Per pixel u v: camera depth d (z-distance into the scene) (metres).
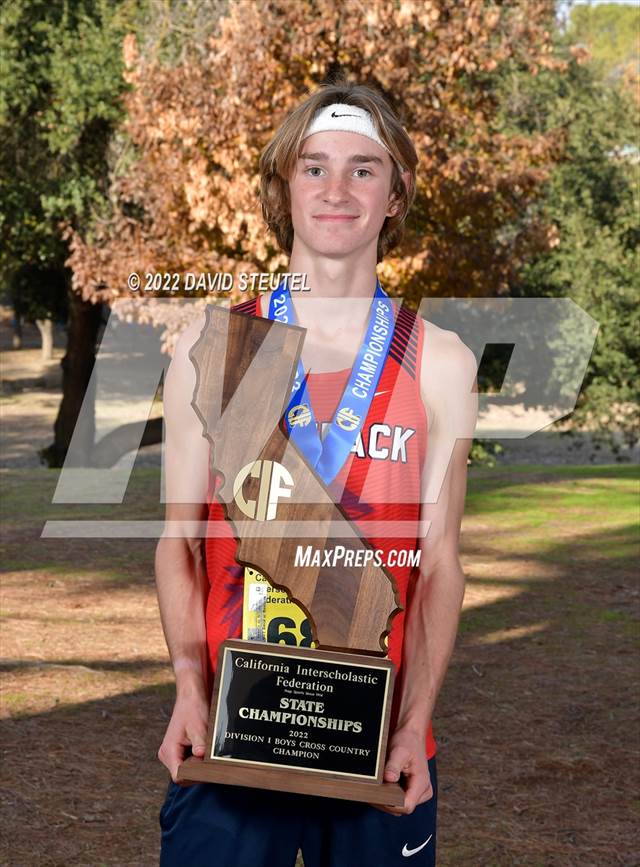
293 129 1.79
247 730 1.70
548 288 17.31
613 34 24.23
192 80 11.37
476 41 12.22
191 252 10.20
